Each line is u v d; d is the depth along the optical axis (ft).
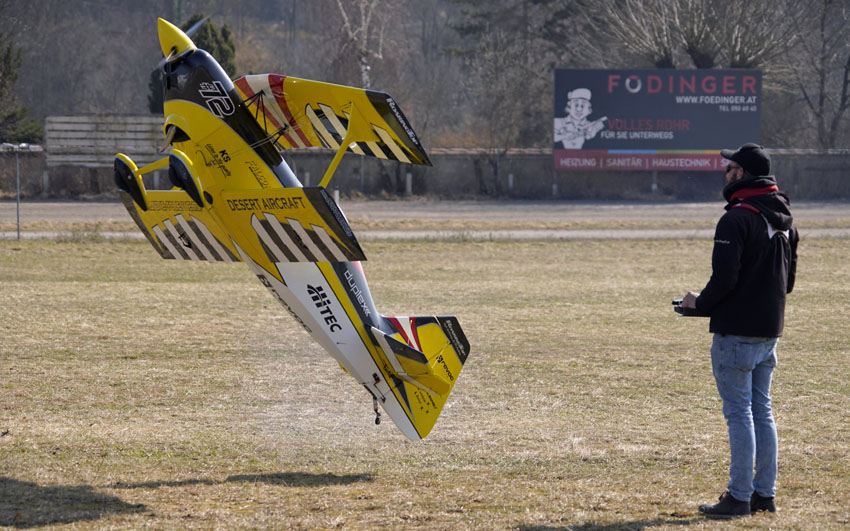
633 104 506.89
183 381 108.58
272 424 88.58
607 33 606.55
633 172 530.27
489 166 531.91
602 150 509.35
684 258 263.29
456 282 211.82
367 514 57.67
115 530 53.57
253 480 67.56
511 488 64.95
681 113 507.30
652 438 82.58
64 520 55.47
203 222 77.10
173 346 131.13
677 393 104.63
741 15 547.49
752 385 59.93
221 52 483.92
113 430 83.41
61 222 326.85
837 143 615.16
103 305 167.84
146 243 271.90
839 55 622.95
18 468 68.49
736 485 57.72
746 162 58.59
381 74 602.85
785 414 92.38
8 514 56.59
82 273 216.13
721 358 58.75
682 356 128.06
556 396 103.09
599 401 100.53
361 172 515.09
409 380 74.59
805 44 587.27
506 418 92.27
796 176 540.52
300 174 507.30
